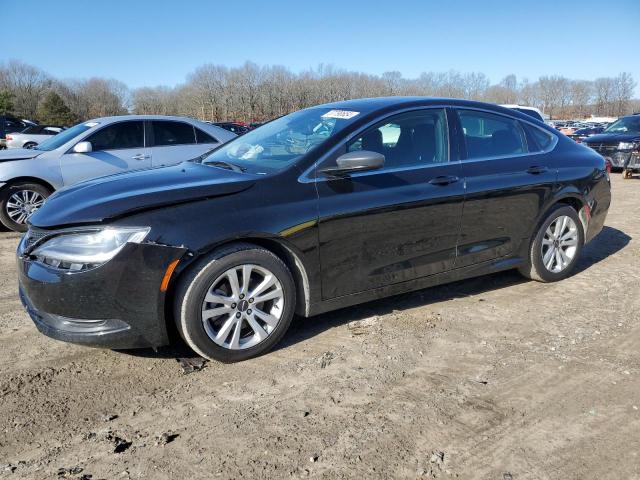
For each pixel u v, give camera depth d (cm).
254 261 326
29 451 252
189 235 305
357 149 369
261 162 373
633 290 468
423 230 392
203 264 311
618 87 8956
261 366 332
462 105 430
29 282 307
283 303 341
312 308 356
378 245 373
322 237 347
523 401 293
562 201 483
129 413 283
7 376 321
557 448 254
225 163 388
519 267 476
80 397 298
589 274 514
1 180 705
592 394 299
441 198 394
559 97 9419
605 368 328
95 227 298
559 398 295
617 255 581
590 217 501
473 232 421
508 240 446
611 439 260
